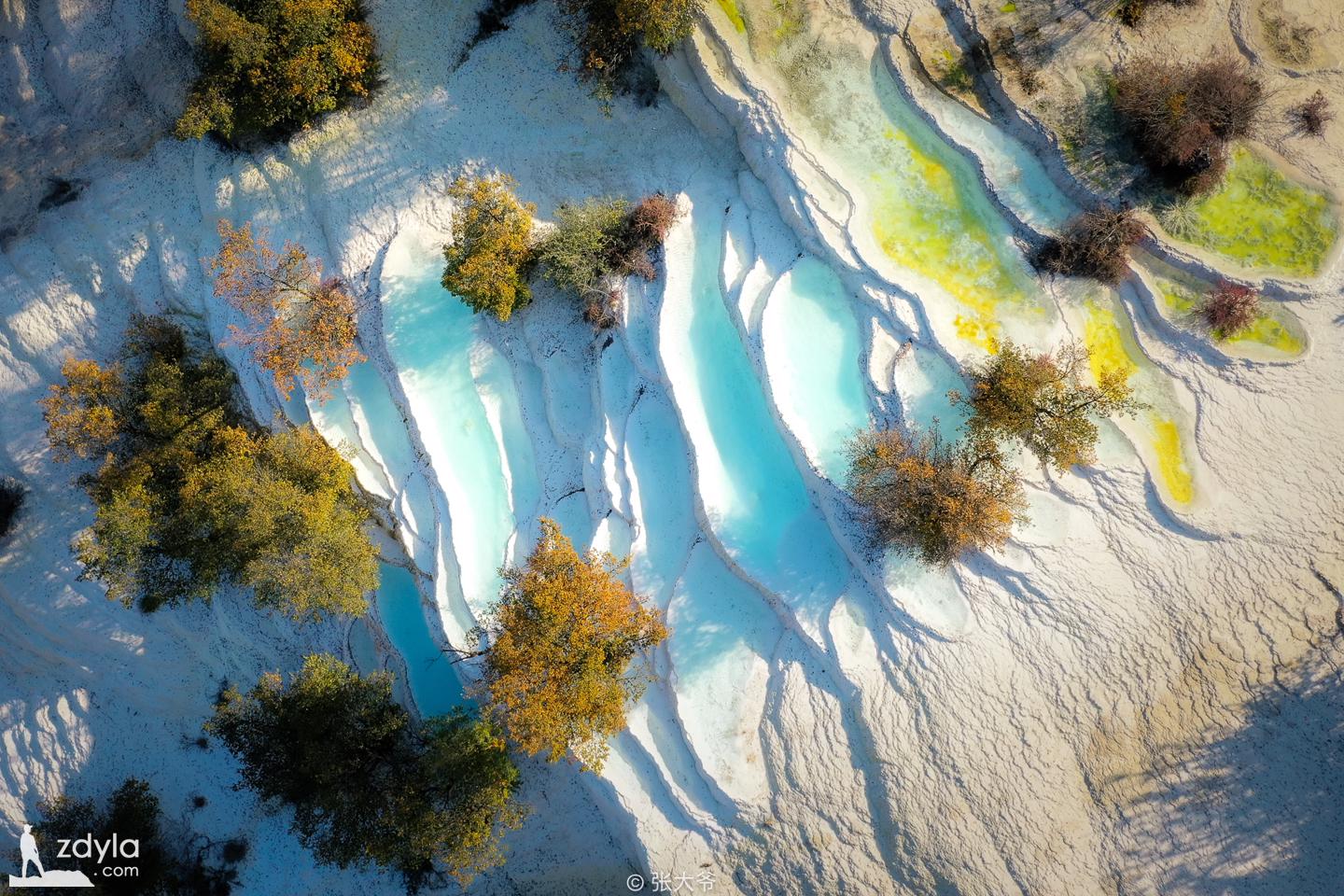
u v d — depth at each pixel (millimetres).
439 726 31234
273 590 32500
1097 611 29391
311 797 32062
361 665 35031
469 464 33812
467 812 30172
